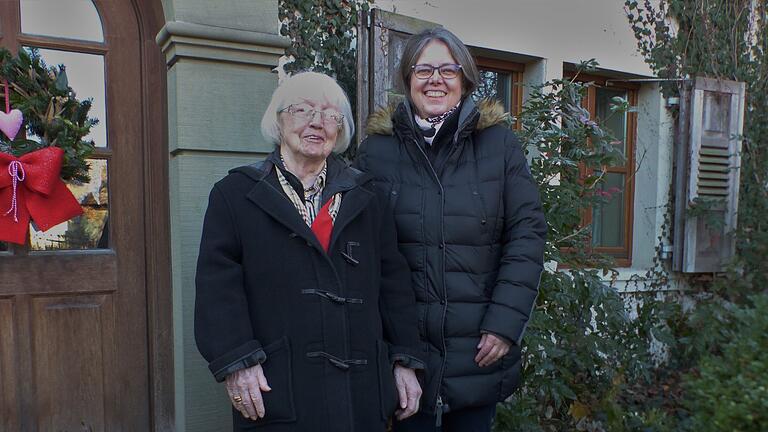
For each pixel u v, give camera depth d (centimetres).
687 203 379
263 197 138
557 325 249
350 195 147
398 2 288
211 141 209
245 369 132
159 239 225
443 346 158
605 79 378
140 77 221
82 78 214
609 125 389
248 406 133
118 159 219
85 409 216
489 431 171
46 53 208
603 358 275
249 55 214
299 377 134
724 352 145
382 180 167
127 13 218
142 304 224
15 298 204
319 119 143
